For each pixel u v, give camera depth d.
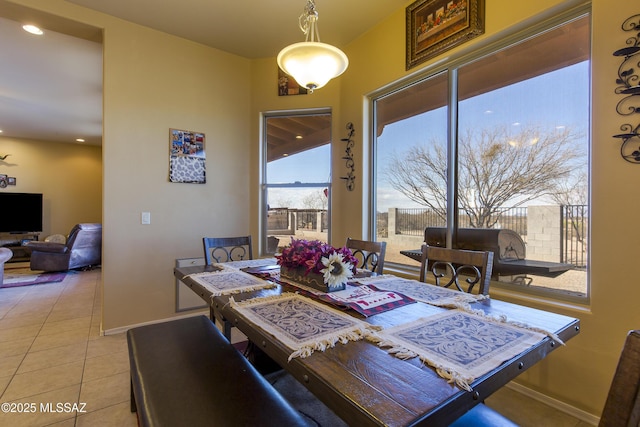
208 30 3.02
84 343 2.60
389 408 0.66
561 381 1.78
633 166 1.54
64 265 5.42
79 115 5.33
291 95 3.52
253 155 3.61
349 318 1.15
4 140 6.64
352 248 2.44
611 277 1.61
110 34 2.78
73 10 2.60
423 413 0.65
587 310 1.70
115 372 2.15
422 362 0.84
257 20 2.85
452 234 2.44
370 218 3.15
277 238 3.63
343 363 0.84
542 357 0.96
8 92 4.35
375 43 2.97
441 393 0.71
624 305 1.57
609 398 0.51
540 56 1.97
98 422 1.66
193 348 1.51
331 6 2.66
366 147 3.13
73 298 3.96
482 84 2.27
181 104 3.16
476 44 2.20
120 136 2.84
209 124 3.33
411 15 2.61
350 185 3.25
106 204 2.78
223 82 3.43
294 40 3.20
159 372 1.29
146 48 2.96
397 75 2.75
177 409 1.05
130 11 2.71
